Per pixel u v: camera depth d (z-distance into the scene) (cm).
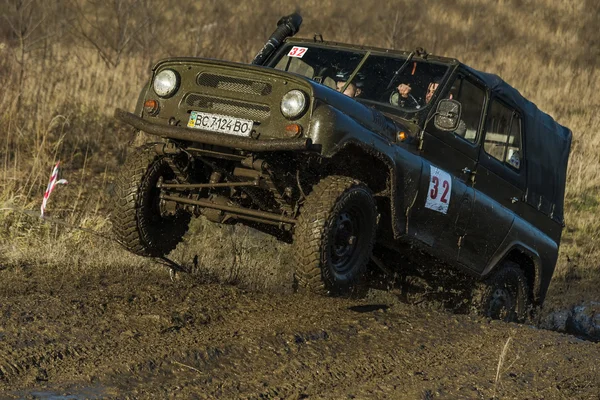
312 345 1623
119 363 1396
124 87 4628
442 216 1983
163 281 2120
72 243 2478
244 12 8394
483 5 10638
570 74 8044
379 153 1725
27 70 4303
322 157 1631
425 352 1664
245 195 1781
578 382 1534
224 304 1909
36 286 1964
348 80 2034
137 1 6362
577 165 5012
